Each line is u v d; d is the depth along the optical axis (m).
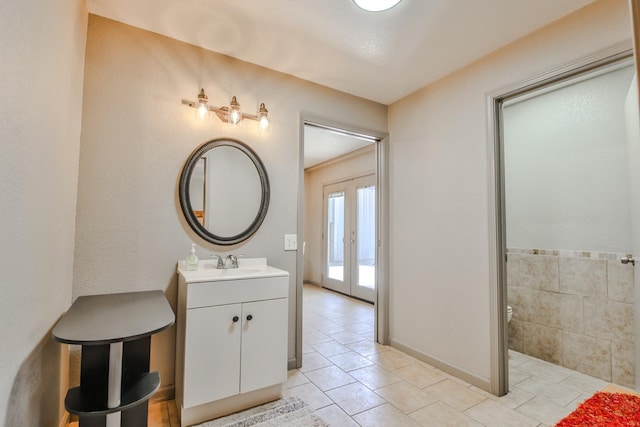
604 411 1.65
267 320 1.92
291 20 1.87
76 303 1.56
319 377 2.31
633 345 2.22
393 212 3.00
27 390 1.08
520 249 2.90
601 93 2.48
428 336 2.58
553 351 2.63
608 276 2.37
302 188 2.58
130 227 1.92
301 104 2.59
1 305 0.87
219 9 1.79
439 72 2.47
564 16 1.80
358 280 4.99
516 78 2.03
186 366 1.67
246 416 1.80
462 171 2.36
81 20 1.67
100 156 1.85
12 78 0.88
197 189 2.13
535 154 2.85
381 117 3.07
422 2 1.69
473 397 2.04
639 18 0.60
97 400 1.26
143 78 1.99
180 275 1.96
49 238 1.28
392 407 1.92
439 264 2.51
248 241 2.33
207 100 2.09
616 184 2.38
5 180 0.87
